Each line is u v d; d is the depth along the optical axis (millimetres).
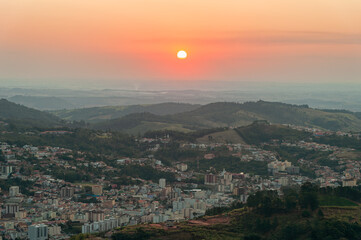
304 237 149375
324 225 149375
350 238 146750
